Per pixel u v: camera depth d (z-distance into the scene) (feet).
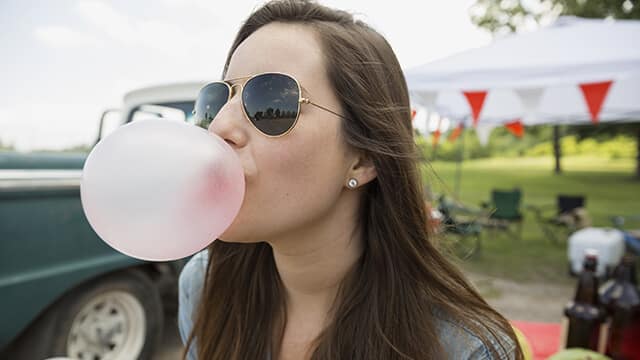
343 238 2.51
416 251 2.56
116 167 1.73
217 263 3.04
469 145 71.87
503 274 19.52
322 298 2.66
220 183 1.80
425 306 2.50
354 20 2.59
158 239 1.76
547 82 13.91
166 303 11.15
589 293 6.16
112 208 1.73
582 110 21.21
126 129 1.83
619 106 19.95
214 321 3.02
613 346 6.07
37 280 7.57
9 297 7.25
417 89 15.58
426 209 2.67
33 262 7.61
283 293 2.84
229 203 1.85
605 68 13.07
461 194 46.42
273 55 2.15
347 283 2.58
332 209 2.41
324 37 2.25
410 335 2.42
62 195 8.01
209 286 3.08
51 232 7.85
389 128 2.38
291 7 2.40
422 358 2.38
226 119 2.08
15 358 8.07
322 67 2.18
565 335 6.23
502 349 2.39
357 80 2.24
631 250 18.52
